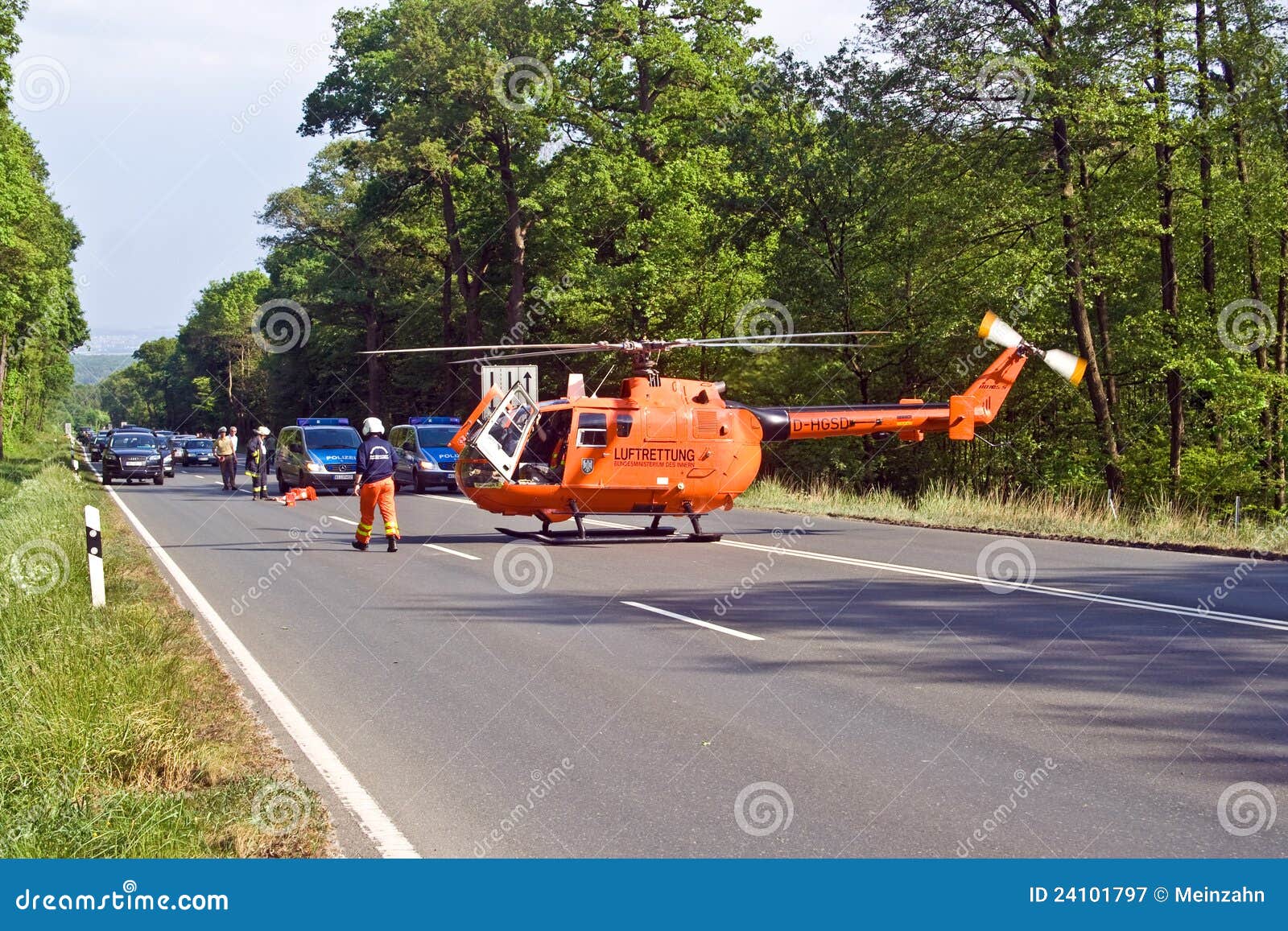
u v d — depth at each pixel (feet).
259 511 89.66
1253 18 97.25
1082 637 32.19
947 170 105.50
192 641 32.76
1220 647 30.35
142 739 20.80
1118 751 21.35
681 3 133.18
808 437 63.36
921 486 123.54
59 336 232.32
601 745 22.52
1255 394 101.35
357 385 250.37
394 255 201.26
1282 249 107.45
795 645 32.14
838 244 118.83
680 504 61.00
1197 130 97.09
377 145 151.33
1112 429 105.70
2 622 30.76
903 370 124.36
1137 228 99.60
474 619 37.68
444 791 19.88
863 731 23.17
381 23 162.81
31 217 146.30
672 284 126.31
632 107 142.72
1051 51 95.86
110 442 142.72
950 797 18.99
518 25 137.39
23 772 18.99
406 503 97.30
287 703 26.14
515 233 151.74
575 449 58.95
